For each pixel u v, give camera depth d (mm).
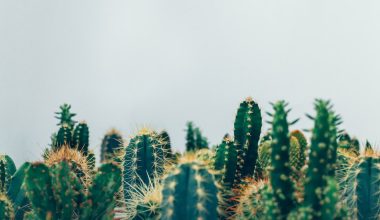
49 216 706
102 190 717
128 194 809
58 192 711
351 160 711
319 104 579
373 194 660
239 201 709
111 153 1148
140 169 811
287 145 593
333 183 556
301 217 560
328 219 553
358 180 665
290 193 592
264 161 771
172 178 639
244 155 784
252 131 781
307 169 582
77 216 735
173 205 630
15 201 803
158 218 679
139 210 700
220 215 724
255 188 686
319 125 573
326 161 571
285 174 591
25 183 707
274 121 598
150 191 740
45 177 708
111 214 730
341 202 647
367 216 661
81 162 809
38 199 707
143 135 823
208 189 632
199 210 623
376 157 671
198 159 661
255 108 787
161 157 831
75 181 734
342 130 642
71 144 935
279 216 588
